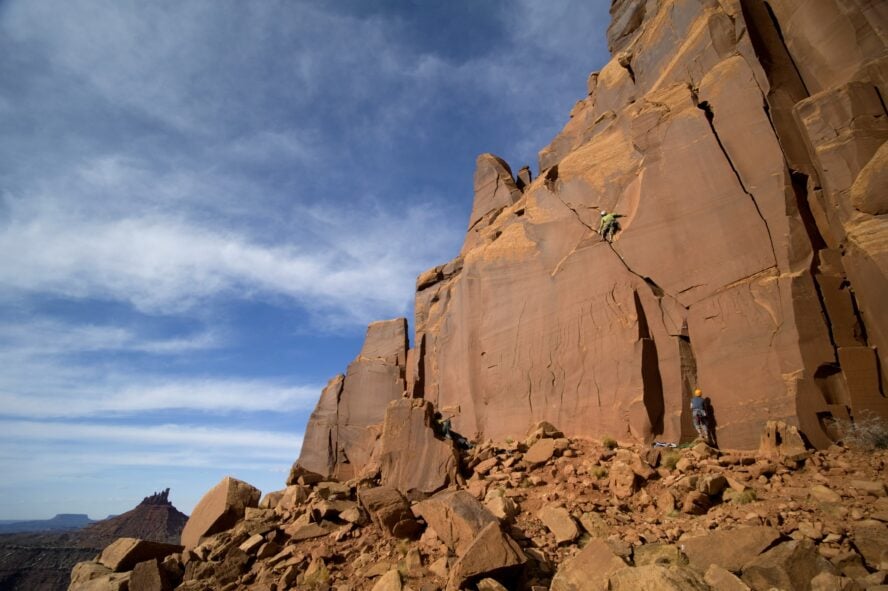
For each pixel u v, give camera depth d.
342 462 33.09
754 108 14.70
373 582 9.48
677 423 13.69
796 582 6.27
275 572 10.86
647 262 16.17
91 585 11.82
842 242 12.48
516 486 12.89
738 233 13.98
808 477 9.52
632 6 27.09
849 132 12.69
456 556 9.45
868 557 6.75
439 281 34.38
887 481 8.59
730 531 7.53
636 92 22.02
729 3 17.27
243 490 15.49
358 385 35.31
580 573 7.49
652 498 10.70
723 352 13.43
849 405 11.01
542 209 21.69
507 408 19.34
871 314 11.48
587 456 13.95
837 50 14.52
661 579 6.30
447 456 14.10
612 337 16.14
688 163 15.91
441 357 25.70
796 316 11.99
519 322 20.16
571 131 28.16
